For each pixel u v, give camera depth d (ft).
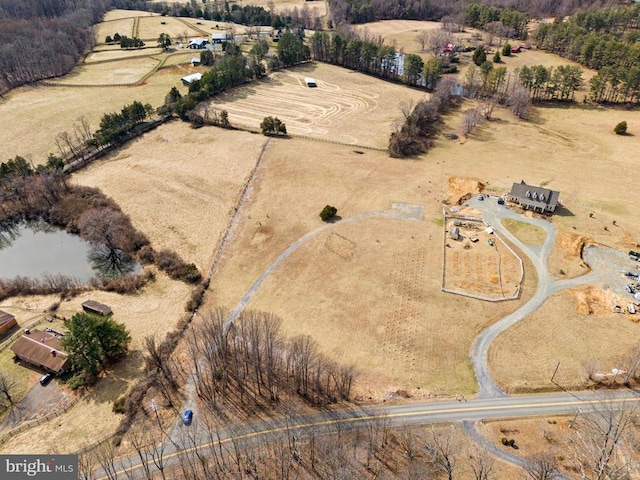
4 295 318.86
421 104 542.98
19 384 257.34
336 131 544.21
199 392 246.68
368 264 337.93
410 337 280.31
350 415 234.38
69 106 597.93
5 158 481.05
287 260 345.10
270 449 218.79
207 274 336.49
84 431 233.55
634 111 567.59
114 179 450.30
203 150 498.28
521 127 545.85
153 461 208.85
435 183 433.07
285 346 271.08
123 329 269.44
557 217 379.96
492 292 310.24
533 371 255.09
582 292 306.55
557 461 208.85
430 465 209.36
